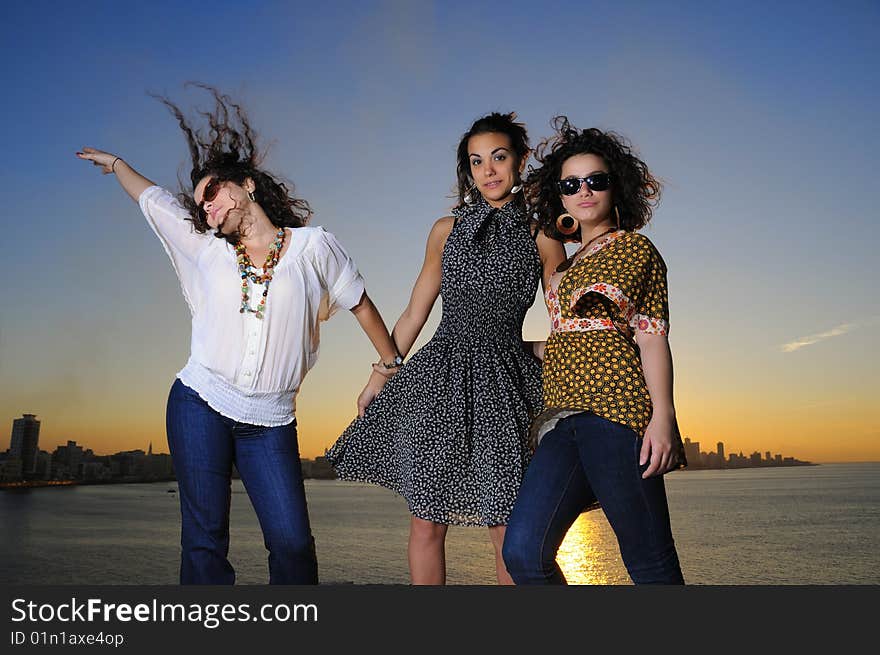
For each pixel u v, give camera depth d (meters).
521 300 2.46
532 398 2.41
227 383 2.06
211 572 2.04
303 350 2.16
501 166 2.47
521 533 1.84
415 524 2.42
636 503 1.79
